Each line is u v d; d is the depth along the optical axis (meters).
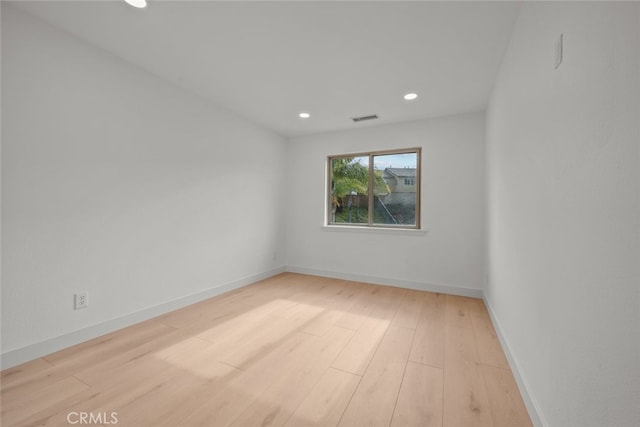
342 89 2.75
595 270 0.82
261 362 1.84
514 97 1.78
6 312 1.69
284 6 1.64
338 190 4.24
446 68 2.32
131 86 2.32
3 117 1.66
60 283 1.92
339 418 1.35
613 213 0.74
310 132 4.22
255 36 1.94
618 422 0.70
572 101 0.98
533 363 1.37
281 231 4.38
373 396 1.51
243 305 2.91
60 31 1.90
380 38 1.93
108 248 2.19
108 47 2.10
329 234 4.16
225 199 3.30
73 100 1.97
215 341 2.12
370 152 3.94
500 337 2.13
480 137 3.26
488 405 1.45
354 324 2.46
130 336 2.16
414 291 3.47
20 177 1.73
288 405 1.44
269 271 4.11
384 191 3.89
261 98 2.99
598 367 0.80
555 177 1.13
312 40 1.97
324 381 1.64
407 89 2.72
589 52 0.87
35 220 1.80
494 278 2.47
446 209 3.41
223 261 3.29
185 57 2.23
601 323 0.79
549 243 1.18
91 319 2.09
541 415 1.24
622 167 0.70
